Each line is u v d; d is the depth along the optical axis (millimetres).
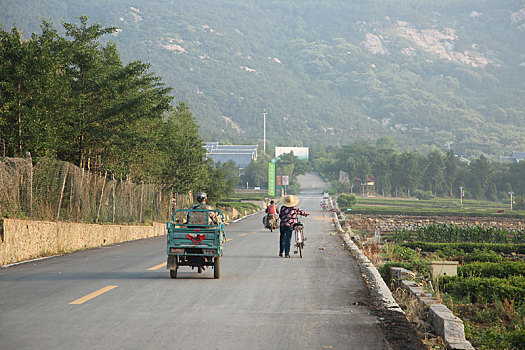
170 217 46250
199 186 53344
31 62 25234
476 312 11344
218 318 9438
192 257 14562
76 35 33844
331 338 8211
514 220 114688
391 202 171625
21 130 24781
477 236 56688
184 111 64938
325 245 28266
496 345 8797
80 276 14688
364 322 9312
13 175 20266
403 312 10203
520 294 12781
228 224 55500
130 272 15656
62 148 30234
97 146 33281
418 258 25844
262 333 8438
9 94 24953
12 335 8102
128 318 9336
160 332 8383
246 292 12242
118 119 33188
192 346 7617
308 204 135625
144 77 35156
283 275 15398
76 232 24391
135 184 36062
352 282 14055
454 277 16234
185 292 12109
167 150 43250
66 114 28266
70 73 33031
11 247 18328
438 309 9914
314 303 11000
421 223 102750
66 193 25094
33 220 20812
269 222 40875
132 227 33031
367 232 66000
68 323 8922
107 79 33219
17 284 13125
